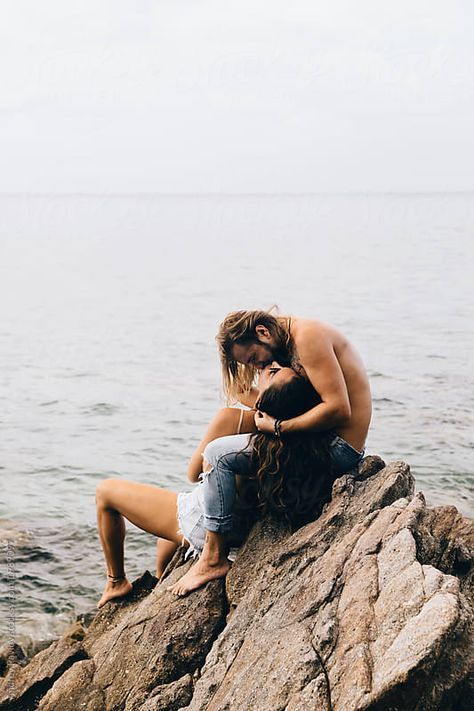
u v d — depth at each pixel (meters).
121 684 4.50
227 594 4.66
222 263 41.91
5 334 22.25
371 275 34.00
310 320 4.80
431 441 11.11
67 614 6.65
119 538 5.48
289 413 4.73
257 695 3.52
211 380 16.02
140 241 60.88
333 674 3.35
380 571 3.75
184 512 5.07
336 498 4.66
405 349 17.97
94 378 16.42
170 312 25.97
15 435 12.28
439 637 3.07
